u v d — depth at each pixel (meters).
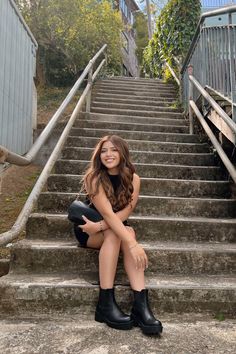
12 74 3.76
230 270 2.67
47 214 3.08
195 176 4.11
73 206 2.38
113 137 2.41
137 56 18.55
